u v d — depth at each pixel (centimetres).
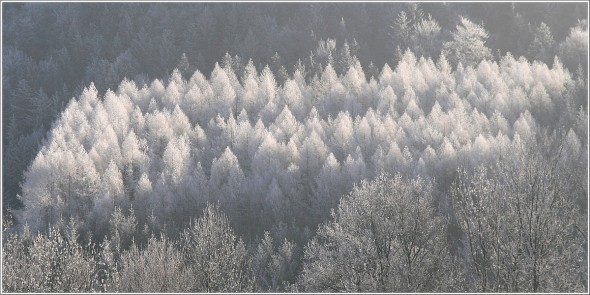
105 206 9888
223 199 9956
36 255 2514
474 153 9050
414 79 15050
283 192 9888
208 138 13612
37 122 14325
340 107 14912
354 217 2634
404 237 2527
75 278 2520
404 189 2611
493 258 2292
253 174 11025
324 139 12394
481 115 11838
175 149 11412
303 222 8819
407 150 10031
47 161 10719
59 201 10194
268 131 13162
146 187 10325
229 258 3000
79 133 13188
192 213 9912
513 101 12475
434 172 9200
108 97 14362
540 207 2266
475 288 2333
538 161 2388
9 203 11206
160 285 2780
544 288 2191
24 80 14612
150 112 14950
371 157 10619
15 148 12769
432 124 11788
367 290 2464
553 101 12288
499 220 2302
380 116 13175
